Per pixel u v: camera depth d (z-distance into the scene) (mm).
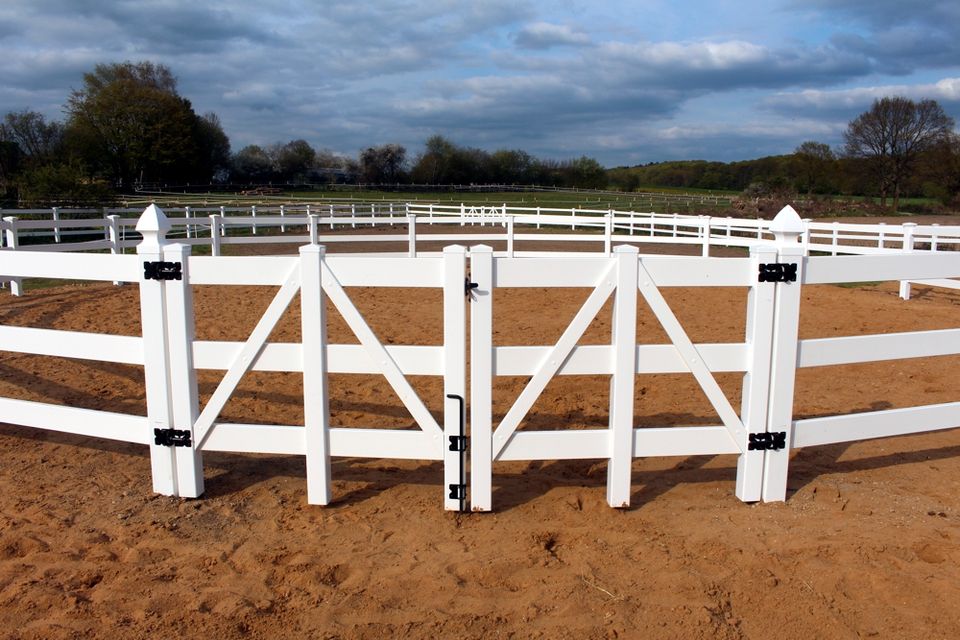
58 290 13070
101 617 3104
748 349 4141
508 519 4074
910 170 43406
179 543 3773
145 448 5301
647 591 3309
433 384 6844
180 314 4113
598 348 4035
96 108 53750
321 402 4086
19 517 4086
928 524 3975
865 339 4316
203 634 2988
